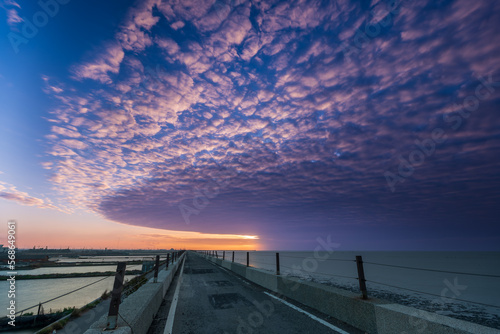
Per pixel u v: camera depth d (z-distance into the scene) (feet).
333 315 16.62
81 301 68.69
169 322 16.29
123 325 10.66
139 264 162.81
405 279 132.57
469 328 9.40
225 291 27.09
